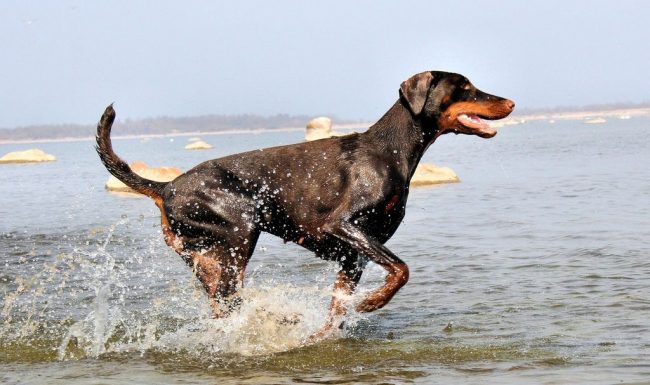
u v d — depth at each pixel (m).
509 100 8.59
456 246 13.55
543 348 7.57
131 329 8.95
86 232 16.36
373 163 8.38
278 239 14.92
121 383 6.98
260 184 8.60
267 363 7.59
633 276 10.46
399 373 7.05
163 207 8.72
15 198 25.44
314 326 8.69
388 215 8.47
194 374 7.27
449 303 9.59
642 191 20.97
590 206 18.31
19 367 7.64
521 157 39.69
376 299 8.12
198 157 52.62
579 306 9.09
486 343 7.86
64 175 37.00
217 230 8.54
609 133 69.44
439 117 8.65
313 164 8.58
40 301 10.27
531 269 11.33
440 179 26.05
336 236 8.24
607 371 6.70
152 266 12.46
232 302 8.57
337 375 7.09
